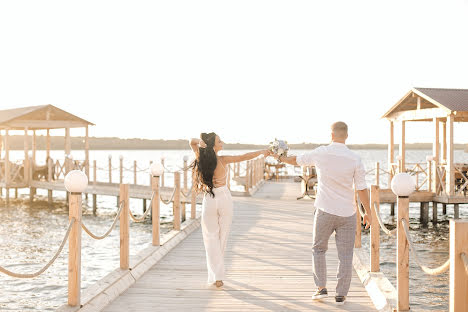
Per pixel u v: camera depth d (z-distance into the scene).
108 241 15.42
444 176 18.95
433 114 18.22
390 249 13.35
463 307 3.13
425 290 9.16
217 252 5.48
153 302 4.91
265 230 10.07
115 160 132.88
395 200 18.23
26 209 24.67
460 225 3.13
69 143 26.62
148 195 20.52
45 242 15.31
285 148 5.00
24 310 8.51
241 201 16.44
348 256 4.71
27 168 26.31
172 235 8.43
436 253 13.23
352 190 4.59
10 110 30.33
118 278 5.39
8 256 13.09
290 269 6.48
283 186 24.22
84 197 33.31
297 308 4.71
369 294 5.16
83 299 4.62
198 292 5.29
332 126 4.67
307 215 12.62
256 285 5.62
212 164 5.31
